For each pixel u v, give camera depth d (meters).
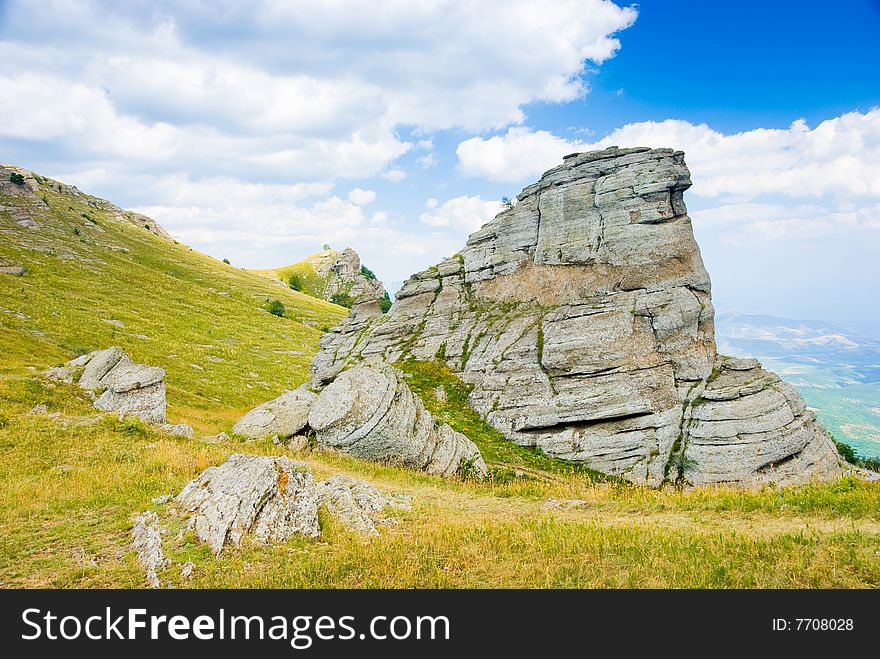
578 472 33.69
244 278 183.62
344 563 14.41
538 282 47.66
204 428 40.41
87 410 36.12
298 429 33.91
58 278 105.69
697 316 38.44
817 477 30.19
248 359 93.56
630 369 37.12
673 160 43.34
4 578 13.84
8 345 58.47
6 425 29.52
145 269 141.50
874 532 14.70
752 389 34.28
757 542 14.40
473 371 44.22
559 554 14.78
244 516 16.03
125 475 23.12
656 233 41.59
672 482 32.19
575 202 46.50
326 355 61.53
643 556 14.27
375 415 31.31
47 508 18.61
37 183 181.75
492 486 28.00
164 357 79.38
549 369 39.94
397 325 54.88
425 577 13.73
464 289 54.28
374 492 22.06
